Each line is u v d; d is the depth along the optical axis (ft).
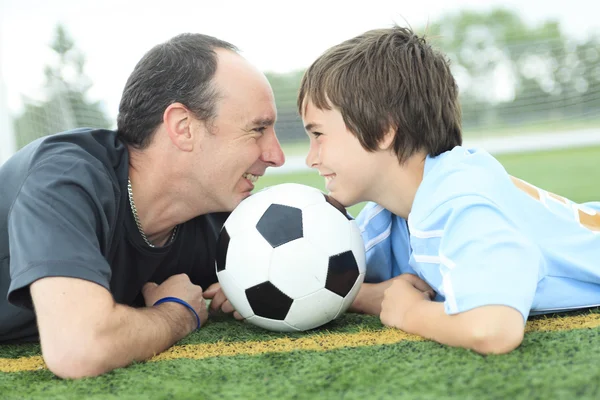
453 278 4.56
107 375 4.41
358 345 5.01
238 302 5.58
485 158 5.65
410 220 5.60
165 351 5.16
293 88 39.17
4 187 5.23
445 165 5.55
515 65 43.29
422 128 6.11
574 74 40.81
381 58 6.15
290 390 3.88
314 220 5.48
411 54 6.31
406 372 4.07
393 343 4.97
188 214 6.22
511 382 3.69
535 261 4.67
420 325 4.98
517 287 4.39
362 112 5.95
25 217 4.64
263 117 6.04
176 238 6.45
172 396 3.89
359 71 6.03
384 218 6.77
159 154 5.79
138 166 5.88
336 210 5.73
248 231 5.49
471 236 4.67
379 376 4.03
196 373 4.42
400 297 5.54
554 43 41.73
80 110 31.24
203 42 6.07
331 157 6.14
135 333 4.70
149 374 4.42
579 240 5.77
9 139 18.25
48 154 5.15
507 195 5.49
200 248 6.81
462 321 4.40
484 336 4.25
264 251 5.36
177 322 5.42
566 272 5.60
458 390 3.63
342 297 5.55
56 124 27.17
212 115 5.78
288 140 38.78
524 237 4.79
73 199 4.76
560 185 18.95
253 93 5.98
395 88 6.05
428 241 5.30
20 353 5.61
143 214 6.01
